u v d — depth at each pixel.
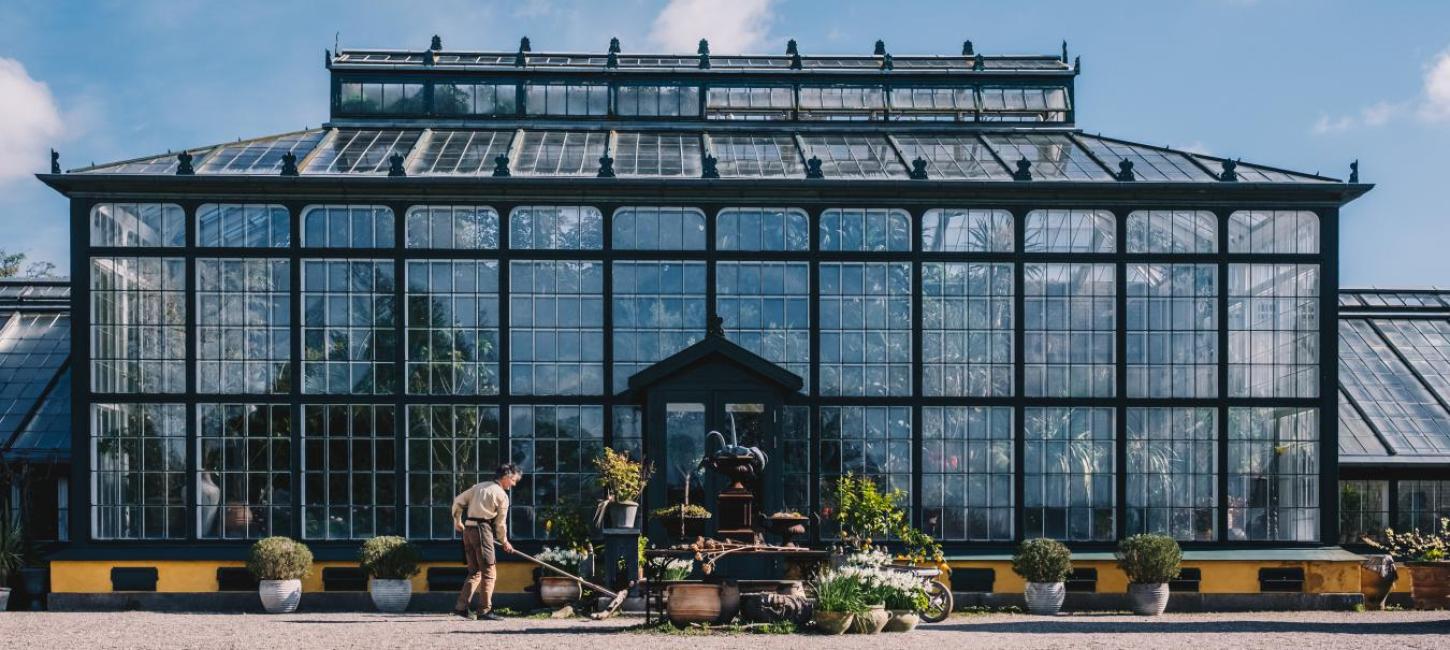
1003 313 17.50
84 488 16.77
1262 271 17.52
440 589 16.83
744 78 21.08
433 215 17.33
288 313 17.14
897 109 21.06
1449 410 19.70
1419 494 19.00
